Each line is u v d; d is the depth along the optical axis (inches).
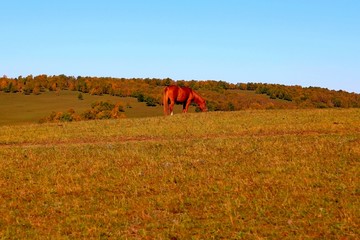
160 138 1070.4
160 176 655.8
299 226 454.0
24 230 464.1
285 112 1467.8
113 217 495.2
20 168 722.2
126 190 596.4
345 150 770.2
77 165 735.7
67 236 443.8
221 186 591.5
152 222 478.9
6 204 545.3
